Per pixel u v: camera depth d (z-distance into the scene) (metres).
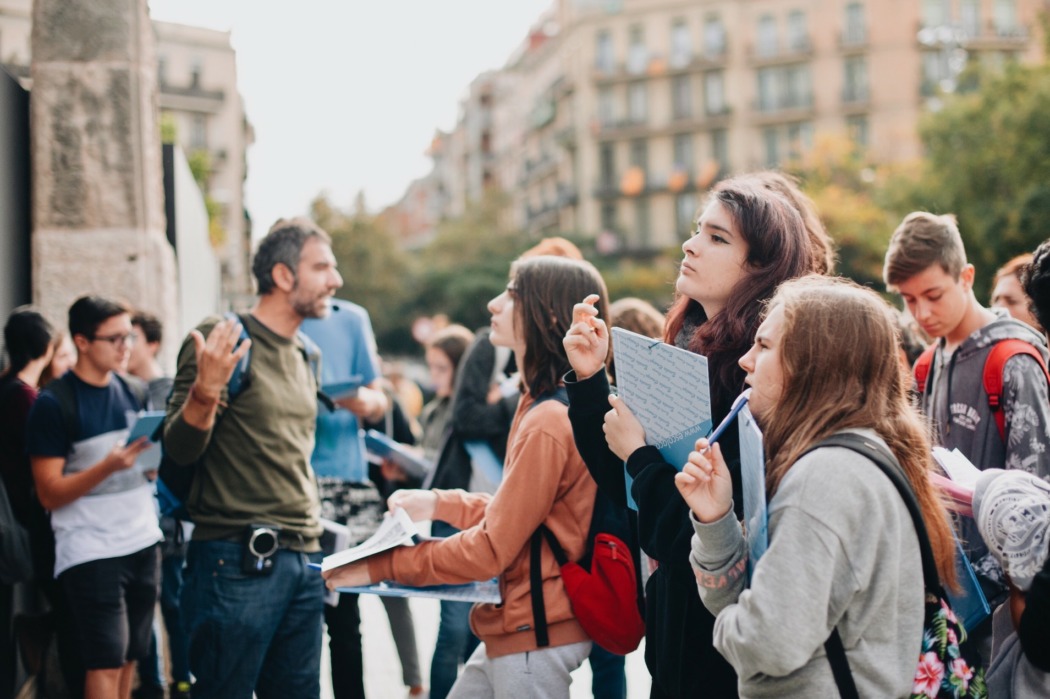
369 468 5.50
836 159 43.56
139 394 4.38
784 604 1.79
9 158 5.16
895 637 1.87
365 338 5.07
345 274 60.59
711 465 1.97
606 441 2.43
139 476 4.25
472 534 2.72
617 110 72.38
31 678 4.86
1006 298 3.98
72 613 4.10
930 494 2.00
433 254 66.62
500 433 4.42
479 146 97.88
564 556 2.73
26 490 4.23
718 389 2.32
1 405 4.23
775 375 2.02
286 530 3.56
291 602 3.62
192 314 8.84
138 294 5.54
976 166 29.45
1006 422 3.05
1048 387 3.05
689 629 2.15
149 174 5.67
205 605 3.47
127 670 4.38
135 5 5.61
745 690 1.93
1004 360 3.07
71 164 5.50
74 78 5.52
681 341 2.63
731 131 69.12
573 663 2.76
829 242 2.73
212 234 14.96
